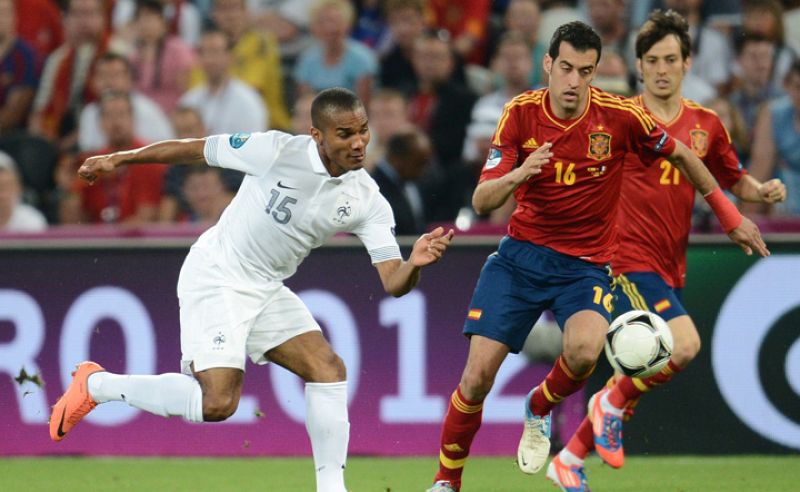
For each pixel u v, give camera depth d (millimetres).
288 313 18938
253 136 18266
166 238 27859
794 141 33625
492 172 18750
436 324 26984
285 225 18188
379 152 34656
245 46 38844
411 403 26984
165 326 27234
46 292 27484
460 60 37750
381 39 40844
